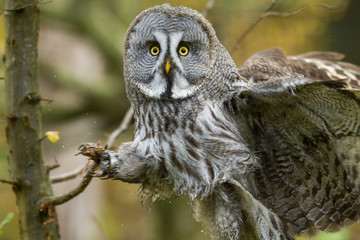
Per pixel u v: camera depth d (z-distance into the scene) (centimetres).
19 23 1060
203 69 1174
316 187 1212
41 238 1091
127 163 1141
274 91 1088
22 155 1084
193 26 1175
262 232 1174
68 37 2459
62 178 1238
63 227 2428
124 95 2200
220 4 2147
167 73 1162
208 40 1184
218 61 1188
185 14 1184
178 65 1162
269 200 1241
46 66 2194
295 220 1238
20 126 1079
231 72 1209
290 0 2208
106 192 2867
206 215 1245
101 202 2730
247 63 1393
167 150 1163
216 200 1207
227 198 1186
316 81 1028
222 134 1166
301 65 1406
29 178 1088
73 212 2441
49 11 2216
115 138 1348
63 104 2147
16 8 1051
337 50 2177
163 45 1169
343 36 2170
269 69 1305
